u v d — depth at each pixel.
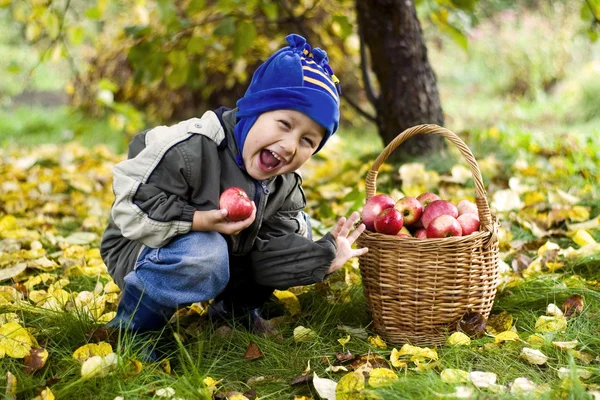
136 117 5.92
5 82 12.07
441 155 4.53
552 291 2.55
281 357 2.18
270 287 2.37
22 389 1.88
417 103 4.44
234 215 2.03
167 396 1.84
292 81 2.04
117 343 2.06
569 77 10.05
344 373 2.08
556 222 3.47
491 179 4.23
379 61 4.45
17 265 2.86
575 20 10.51
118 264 2.22
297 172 2.37
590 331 2.26
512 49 10.41
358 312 2.52
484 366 2.06
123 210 2.04
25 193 4.25
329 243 2.19
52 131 7.64
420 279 2.21
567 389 1.83
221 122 2.18
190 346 2.23
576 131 6.62
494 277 2.32
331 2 6.79
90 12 4.59
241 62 6.47
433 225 2.24
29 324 2.33
